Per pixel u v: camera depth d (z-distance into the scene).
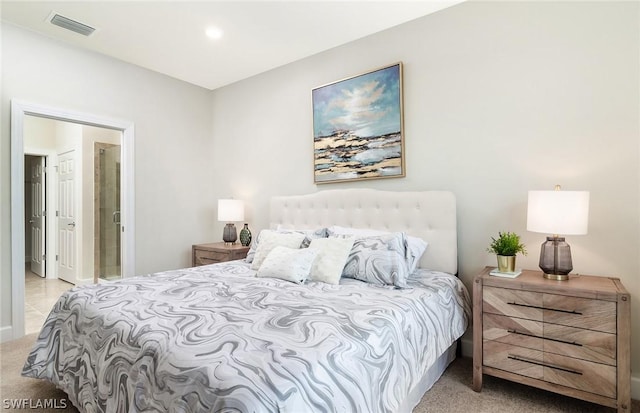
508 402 1.91
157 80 3.81
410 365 1.54
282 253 2.40
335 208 3.10
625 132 2.01
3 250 2.75
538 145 2.28
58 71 3.05
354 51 3.10
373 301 1.74
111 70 3.41
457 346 2.53
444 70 2.64
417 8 2.62
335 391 1.08
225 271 2.60
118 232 4.55
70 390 1.64
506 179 2.39
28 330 3.00
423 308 1.82
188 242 4.11
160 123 3.84
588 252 2.11
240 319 1.44
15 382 2.10
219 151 4.30
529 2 2.31
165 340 1.26
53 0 2.46
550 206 1.89
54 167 5.15
